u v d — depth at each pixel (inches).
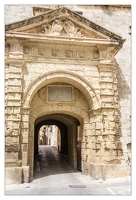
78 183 468.1
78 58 549.3
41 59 528.7
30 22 518.9
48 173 589.0
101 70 548.7
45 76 522.6
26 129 487.5
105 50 560.1
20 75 502.9
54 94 563.2
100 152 515.2
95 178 501.4
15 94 492.4
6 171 453.7
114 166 510.3
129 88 671.8
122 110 640.4
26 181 464.8
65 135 959.0
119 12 759.1
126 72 687.1
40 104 548.4
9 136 471.5
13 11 682.2
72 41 529.0
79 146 645.9
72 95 572.7
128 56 708.0
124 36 732.7
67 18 545.3
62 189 414.6
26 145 480.7
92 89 541.0
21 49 516.1
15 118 481.7
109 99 538.6
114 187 427.2
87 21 547.8
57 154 975.6
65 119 714.8
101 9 747.4
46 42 529.0
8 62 501.4
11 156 463.8
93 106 534.6
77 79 537.6
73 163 677.3
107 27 732.7
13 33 501.7
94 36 554.3
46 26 536.4
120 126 621.0
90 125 566.3
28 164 490.0
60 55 542.0
